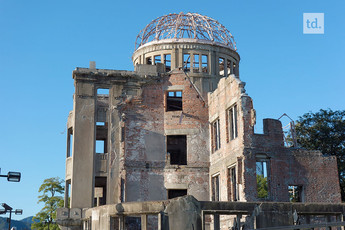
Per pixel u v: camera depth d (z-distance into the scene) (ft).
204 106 115.96
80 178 105.19
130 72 114.21
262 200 91.09
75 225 102.53
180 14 130.72
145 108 113.70
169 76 116.47
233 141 98.17
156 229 104.47
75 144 106.83
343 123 131.64
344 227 75.77
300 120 137.18
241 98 95.61
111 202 105.91
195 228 71.31
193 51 125.18
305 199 93.71
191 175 111.34
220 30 132.67
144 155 111.14
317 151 97.04
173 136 122.11
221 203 73.46
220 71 136.36
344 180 126.72
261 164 95.86
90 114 109.19
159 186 110.11
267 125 95.81
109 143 109.29
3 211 112.27
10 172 64.64
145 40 133.69
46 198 209.15
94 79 111.34
